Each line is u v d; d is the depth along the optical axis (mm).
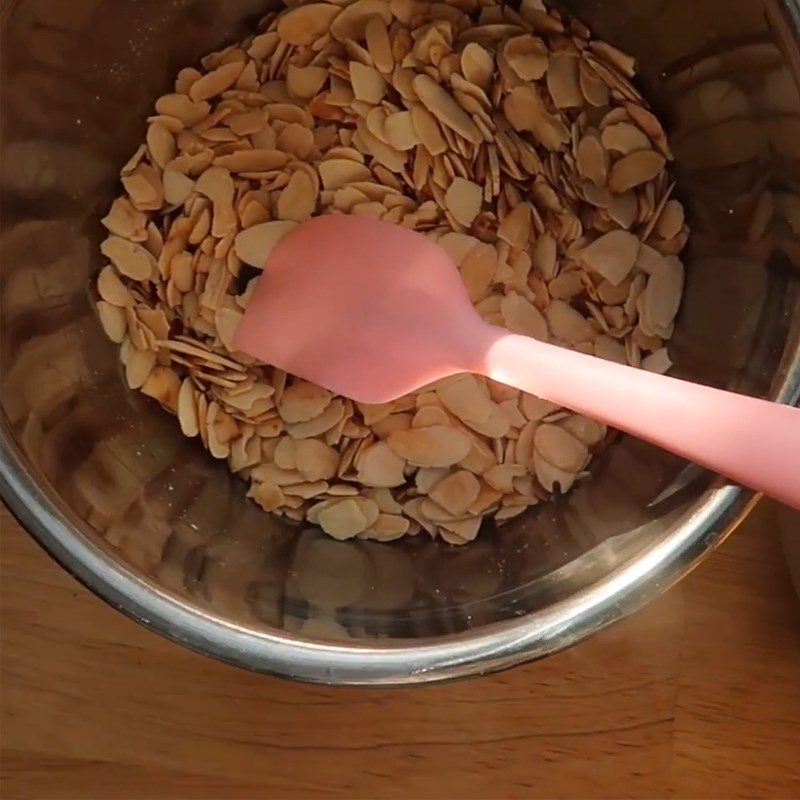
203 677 322
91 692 322
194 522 296
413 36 318
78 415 284
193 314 317
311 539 314
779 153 263
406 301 290
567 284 321
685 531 245
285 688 323
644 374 245
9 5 249
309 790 323
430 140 313
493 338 274
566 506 311
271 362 305
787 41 244
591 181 317
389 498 317
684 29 281
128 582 242
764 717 323
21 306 271
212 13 314
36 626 321
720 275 298
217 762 323
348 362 295
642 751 323
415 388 288
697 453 234
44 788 321
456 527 313
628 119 314
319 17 317
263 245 314
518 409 316
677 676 324
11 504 241
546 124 316
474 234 320
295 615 262
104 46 294
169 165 317
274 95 324
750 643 324
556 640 243
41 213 287
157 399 314
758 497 246
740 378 272
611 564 257
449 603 278
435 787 323
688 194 313
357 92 316
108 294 312
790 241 260
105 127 309
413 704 323
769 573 325
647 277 316
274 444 317
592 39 316
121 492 281
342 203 319
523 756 323
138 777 322
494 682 323
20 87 269
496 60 315
